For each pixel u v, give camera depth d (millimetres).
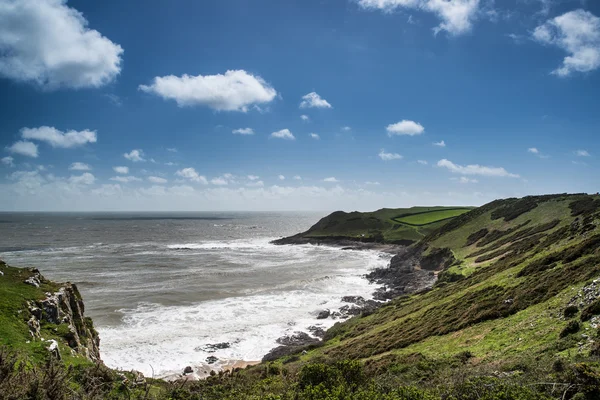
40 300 19062
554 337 17344
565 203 70500
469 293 33906
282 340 39406
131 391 12648
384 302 55594
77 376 12562
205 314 47281
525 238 58250
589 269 23891
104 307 48656
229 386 16578
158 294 56281
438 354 21906
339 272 81312
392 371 19656
